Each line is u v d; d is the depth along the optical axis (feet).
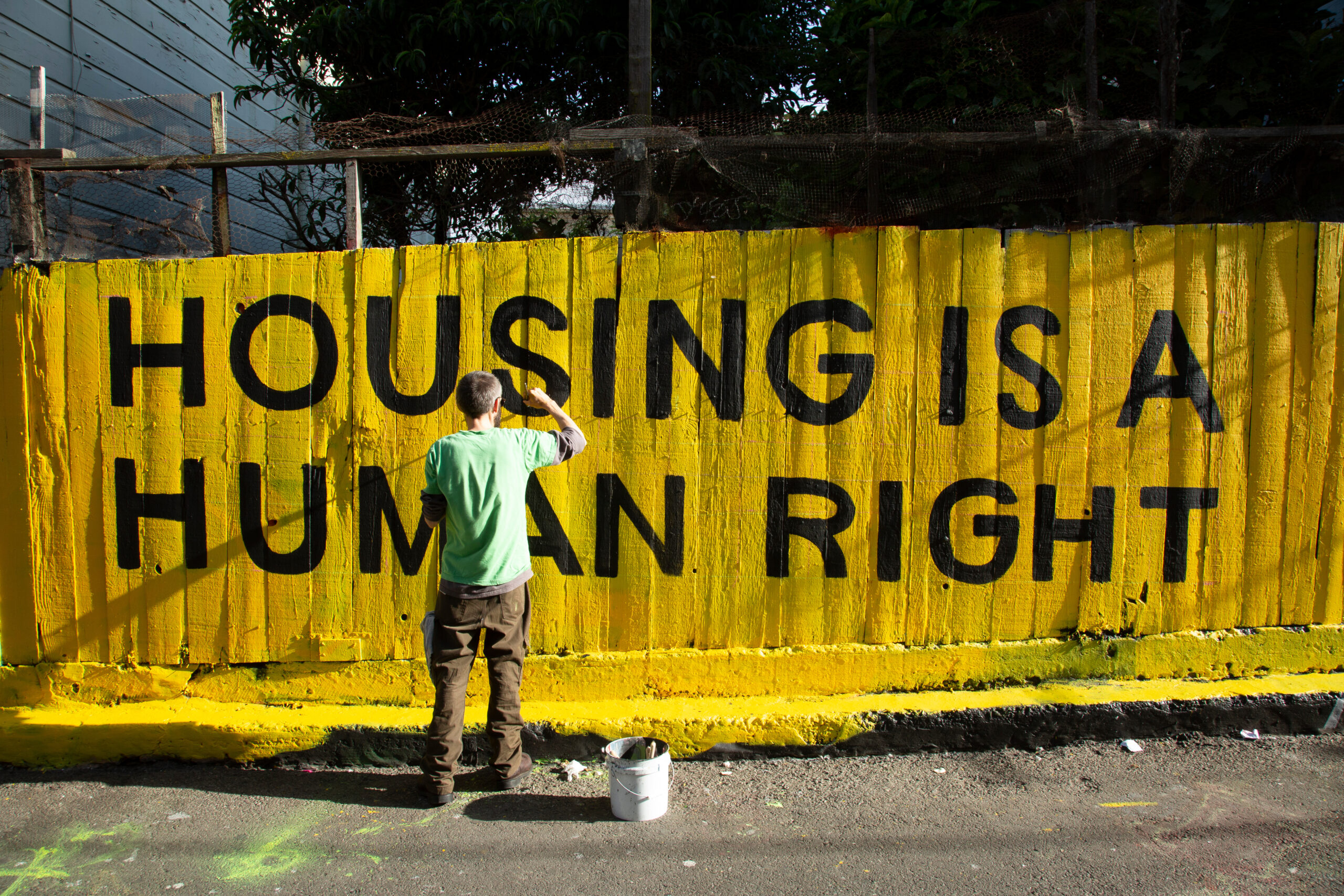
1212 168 12.62
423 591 11.61
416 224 17.80
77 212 13.78
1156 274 11.48
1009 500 11.59
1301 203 13.09
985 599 11.67
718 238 11.41
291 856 9.03
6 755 11.16
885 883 8.38
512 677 10.03
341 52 18.42
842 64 15.74
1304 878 8.29
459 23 17.06
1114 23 13.37
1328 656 11.90
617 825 9.54
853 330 11.43
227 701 11.75
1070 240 11.45
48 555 11.75
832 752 11.14
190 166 11.87
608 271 11.42
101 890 8.46
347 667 11.68
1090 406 11.53
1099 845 8.96
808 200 12.78
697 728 11.06
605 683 11.55
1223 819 9.39
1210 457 11.62
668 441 11.50
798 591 11.60
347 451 11.59
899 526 11.57
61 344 11.59
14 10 17.53
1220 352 11.56
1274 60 13.34
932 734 11.12
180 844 9.30
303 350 11.55
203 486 11.67
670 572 11.59
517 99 18.35
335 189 18.52
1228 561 11.73
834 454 11.51
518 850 9.07
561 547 11.55
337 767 11.14
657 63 17.78
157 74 21.71
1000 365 11.49
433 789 9.92
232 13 19.40
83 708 11.72
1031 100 13.61
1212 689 11.48
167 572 11.72
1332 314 11.59
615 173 11.89
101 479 11.69
